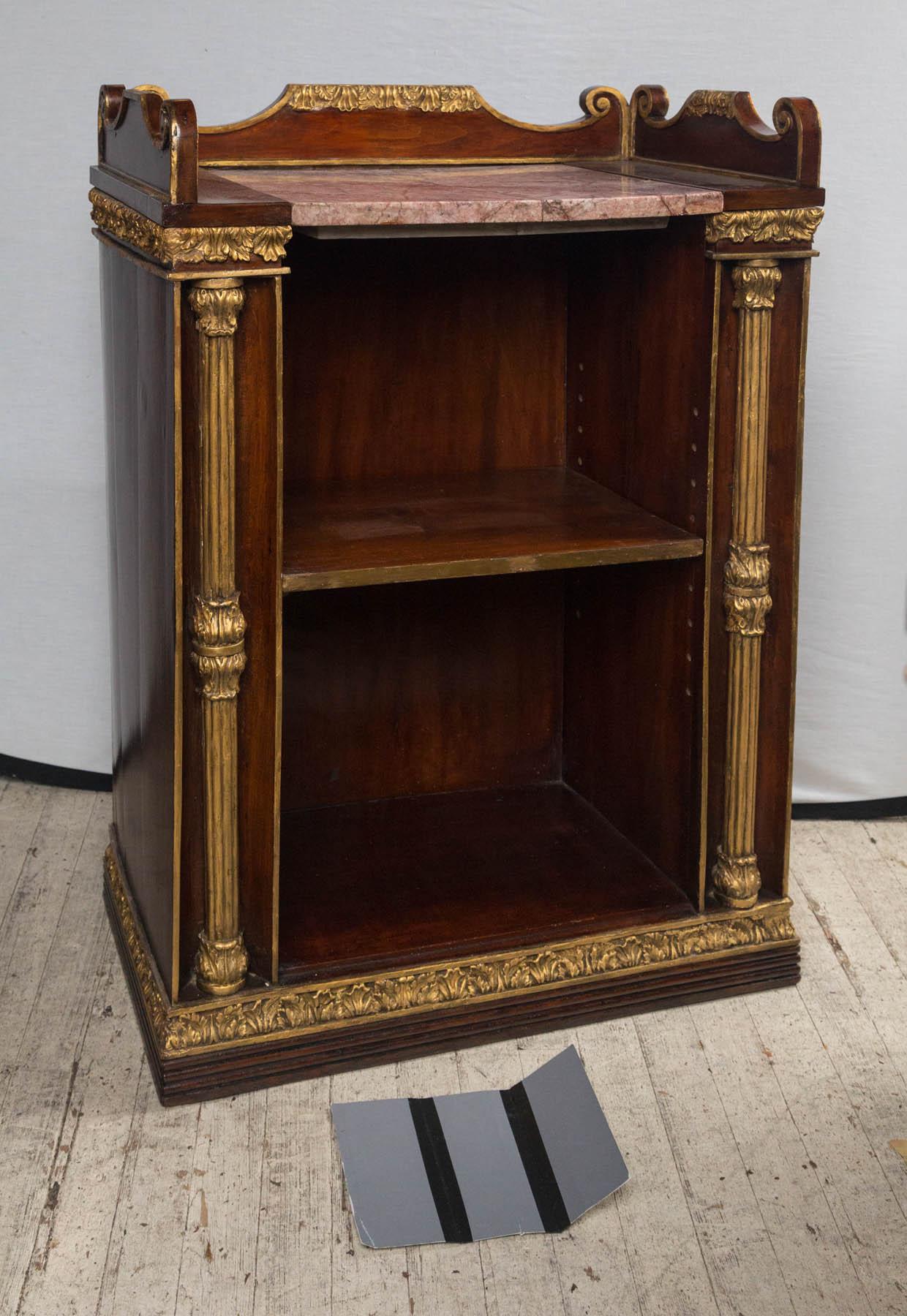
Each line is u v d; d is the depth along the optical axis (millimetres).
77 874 2744
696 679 2232
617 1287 1773
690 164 2365
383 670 2713
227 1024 2092
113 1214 1872
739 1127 2053
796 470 2152
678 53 2768
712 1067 2178
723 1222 1880
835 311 2801
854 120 2719
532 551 2121
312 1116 2066
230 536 1920
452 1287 1773
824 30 2697
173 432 1851
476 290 2543
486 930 2279
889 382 2832
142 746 2213
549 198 1938
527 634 2775
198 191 1880
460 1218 1882
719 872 2342
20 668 3066
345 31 2744
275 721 2010
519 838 2607
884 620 2934
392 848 2568
